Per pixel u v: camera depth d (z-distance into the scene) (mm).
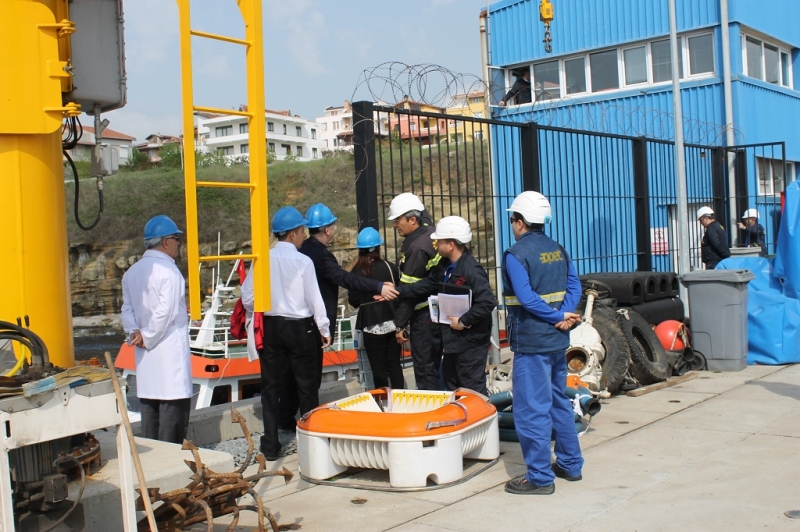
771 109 18109
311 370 6422
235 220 42531
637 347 8398
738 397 7934
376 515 4891
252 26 5113
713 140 16422
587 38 18016
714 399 7891
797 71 19844
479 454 5930
